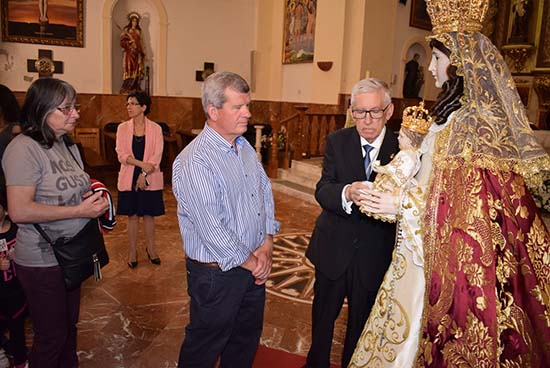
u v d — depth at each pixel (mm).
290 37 10992
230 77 1911
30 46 9125
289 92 11234
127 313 3463
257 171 2174
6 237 2383
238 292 2020
